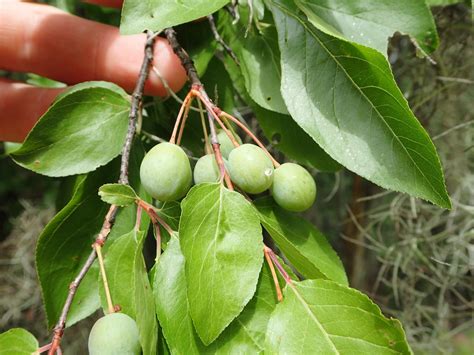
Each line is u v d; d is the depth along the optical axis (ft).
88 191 0.66
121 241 0.55
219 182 0.52
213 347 0.50
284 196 0.56
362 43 0.59
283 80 0.58
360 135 0.57
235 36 0.69
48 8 0.76
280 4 0.59
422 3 0.58
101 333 0.49
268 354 0.48
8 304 1.59
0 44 0.75
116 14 0.86
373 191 1.06
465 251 1.02
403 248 1.01
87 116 0.64
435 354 1.05
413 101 0.94
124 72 0.75
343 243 1.14
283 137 0.70
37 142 0.63
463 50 0.91
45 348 0.52
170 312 0.52
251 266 0.50
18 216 1.70
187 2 0.52
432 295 1.08
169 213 0.59
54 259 0.65
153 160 0.53
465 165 0.98
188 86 0.74
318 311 0.50
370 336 0.49
